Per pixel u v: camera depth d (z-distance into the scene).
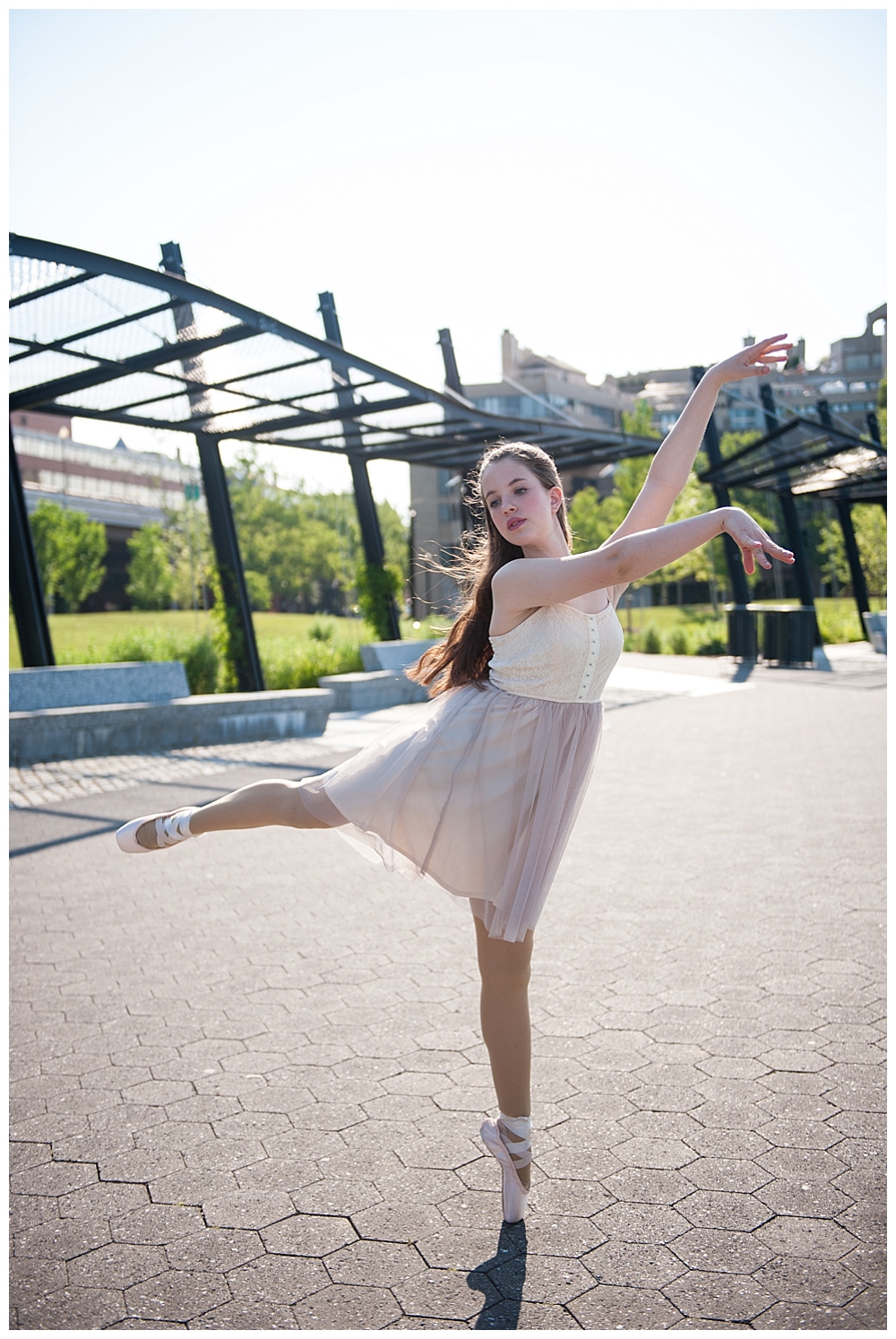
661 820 6.63
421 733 2.33
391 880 5.45
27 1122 2.76
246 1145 2.61
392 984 3.79
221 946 4.29
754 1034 3.22
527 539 2.26
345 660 16.66
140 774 8.76
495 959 2.28
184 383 10.37
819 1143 2.55
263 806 2.39
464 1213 2.29
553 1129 2.64
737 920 4.46
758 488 21.86
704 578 40.03
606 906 4.71
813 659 21.19
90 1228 2.26
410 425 12.97
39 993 3.75
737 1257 2.09
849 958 3.93
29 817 7.07
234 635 14.00
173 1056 3.18
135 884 5.38
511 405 48.53
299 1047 3.22
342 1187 2.41
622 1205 2.30
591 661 2.24
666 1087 2.87
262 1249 2.17
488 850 2.23
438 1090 2.91
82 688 10.72
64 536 30.89
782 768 8.58
